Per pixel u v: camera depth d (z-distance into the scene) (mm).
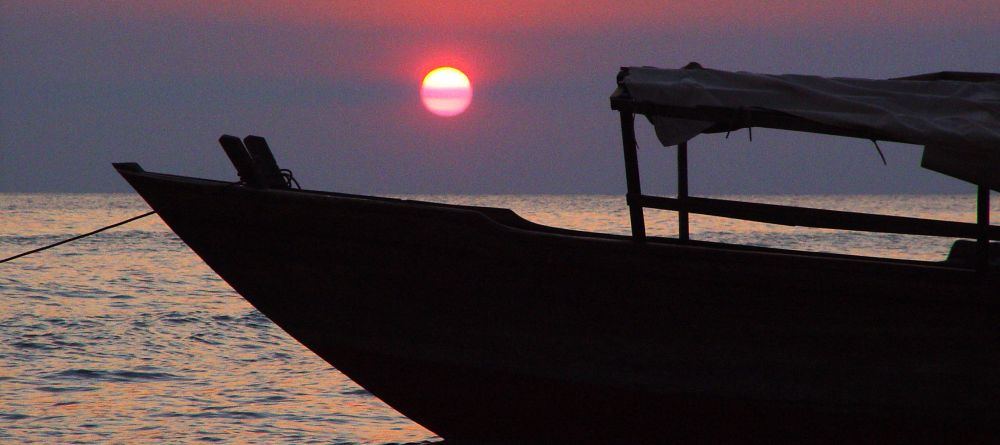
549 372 32125
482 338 32281
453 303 32000
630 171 30328
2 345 65062
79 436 40719
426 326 32656
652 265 29953
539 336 31750
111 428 42156
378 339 33375
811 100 28250
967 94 28953
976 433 30750
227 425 42969
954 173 27375
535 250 30453
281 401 47969
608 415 32875
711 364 30891
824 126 27938
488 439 35344
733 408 31438
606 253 30078
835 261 29094
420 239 31188
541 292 31094
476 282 31453
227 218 32625
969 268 31391
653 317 30688
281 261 32875
